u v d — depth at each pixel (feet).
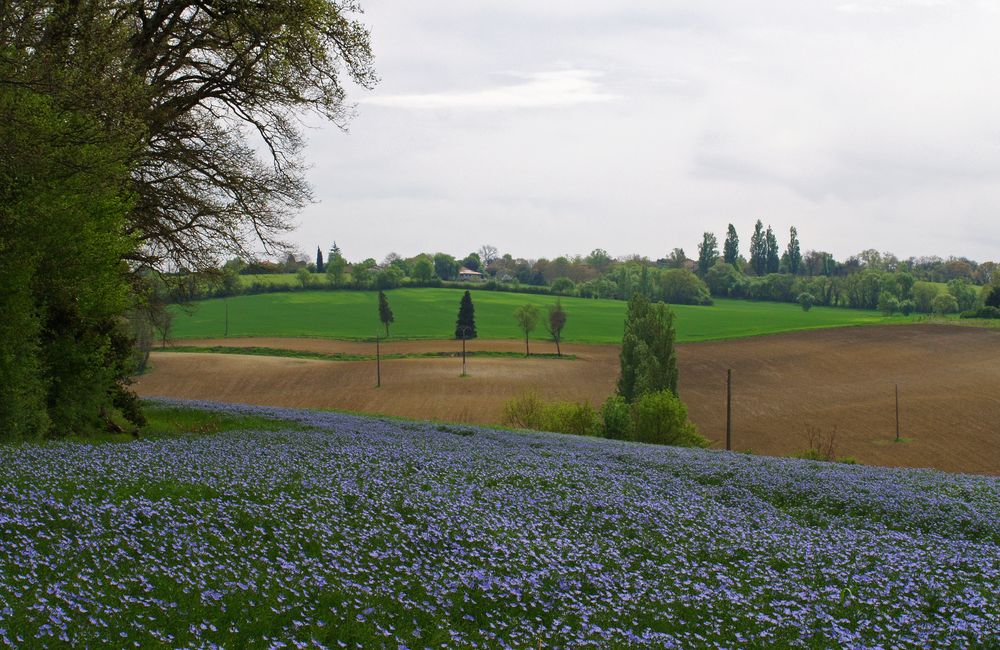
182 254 113.09
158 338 497.05
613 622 36.70
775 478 87.56
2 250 74.43
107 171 79.25
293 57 101.76
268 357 448.24
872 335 504.43
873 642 36.29
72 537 38.40
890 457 256.73
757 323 618.85
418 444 97.35
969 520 70.03
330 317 617.21
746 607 40.14
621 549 51.08
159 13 100.73
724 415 326.24
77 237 80.28
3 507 39.81
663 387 271.49
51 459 55.47
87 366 92.07
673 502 68.64
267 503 49.88
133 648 27.43
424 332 566.77
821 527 66.85
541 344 516.32
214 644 28.55
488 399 347.15
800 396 360.48
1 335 74.79
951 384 368.89
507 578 40.63
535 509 60.03
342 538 44.86
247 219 113.29
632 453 107.34
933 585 45.42
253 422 129.59
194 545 39.34
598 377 402.72
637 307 281.54
